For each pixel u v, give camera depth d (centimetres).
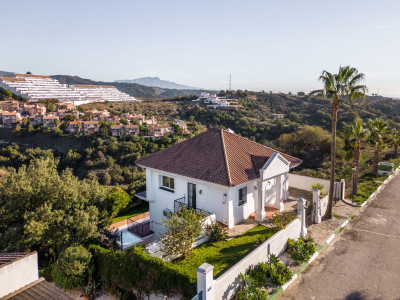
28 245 1359
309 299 1033
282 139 5656
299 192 2284
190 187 1794
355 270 1223
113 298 1186
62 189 1530
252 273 1078
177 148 2031
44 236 1341
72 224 1410
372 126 2792
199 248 1401
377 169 2800
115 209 2112
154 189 2002
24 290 895
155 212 2017
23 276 923
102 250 1261
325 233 1564
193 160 1839
